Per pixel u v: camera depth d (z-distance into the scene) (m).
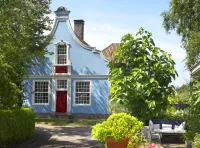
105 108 30.16
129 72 9.48
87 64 30.69
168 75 9.24
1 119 12.34
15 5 14.29
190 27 27.27
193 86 13.02
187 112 17.14
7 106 14.09
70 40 31.00
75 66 30.83
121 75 9.45
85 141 15.89
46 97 30.78
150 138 13.68
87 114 30.23
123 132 7.68
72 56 30.92
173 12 27.66
